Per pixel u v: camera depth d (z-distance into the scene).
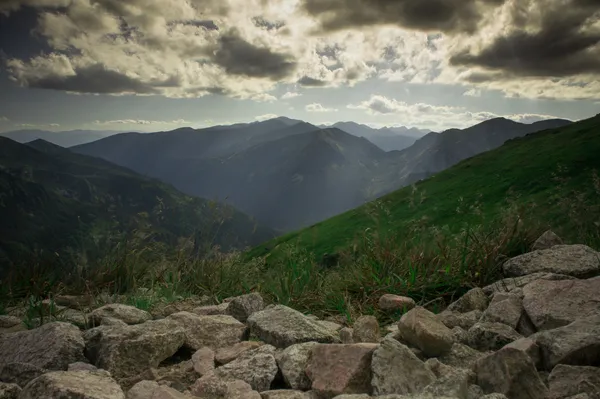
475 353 3.22
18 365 3.21
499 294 4.21
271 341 3.72
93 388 2.62
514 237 5.80
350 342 3.54
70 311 5.13
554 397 2.47
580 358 2.80
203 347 3.64
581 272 4.53
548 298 3.76
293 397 2.66
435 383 2.41
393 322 4.43
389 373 2.64
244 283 5.96
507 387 2.51
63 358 3.42
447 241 5.84
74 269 6.03
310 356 3.09
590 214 5.77
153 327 3.74
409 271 5.27
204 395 2.77
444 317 4.04
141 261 6.44
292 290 5.38
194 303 5.49
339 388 2.66
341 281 5.52
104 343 3.47
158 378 3.24
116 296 5.63
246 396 2.61
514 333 3.43
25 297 5.69
